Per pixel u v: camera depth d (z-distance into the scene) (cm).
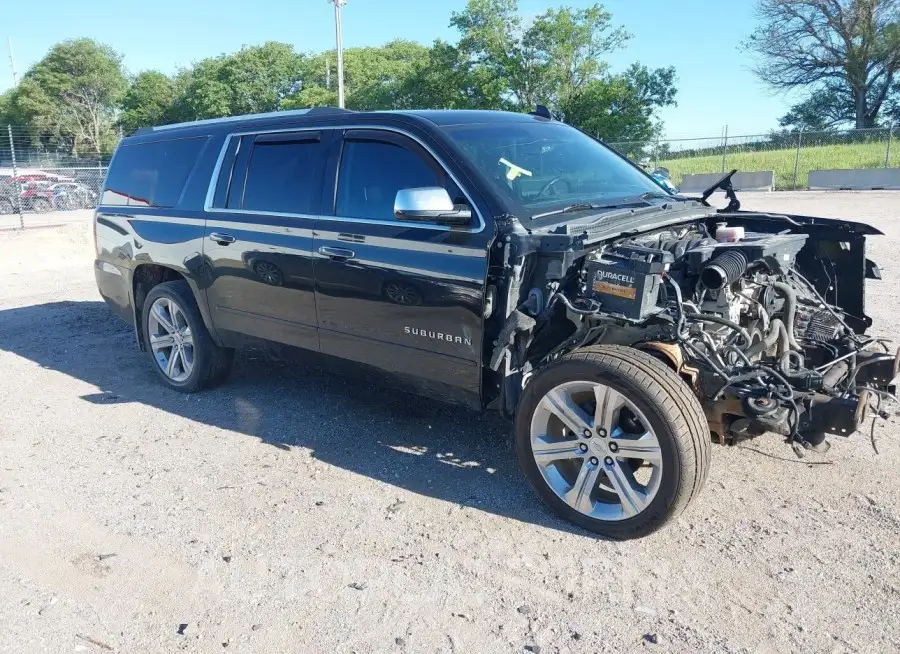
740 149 2911
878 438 446
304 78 6025
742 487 394
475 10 3841
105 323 838
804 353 412
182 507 397
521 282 361
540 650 280
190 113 6316
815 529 352
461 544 353
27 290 1074
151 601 318
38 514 395
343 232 425
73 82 6950
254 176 493
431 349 397
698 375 353
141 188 591
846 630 283
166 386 595
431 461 441
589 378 339
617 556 338
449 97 4038
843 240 436
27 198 2447
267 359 652
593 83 3769
